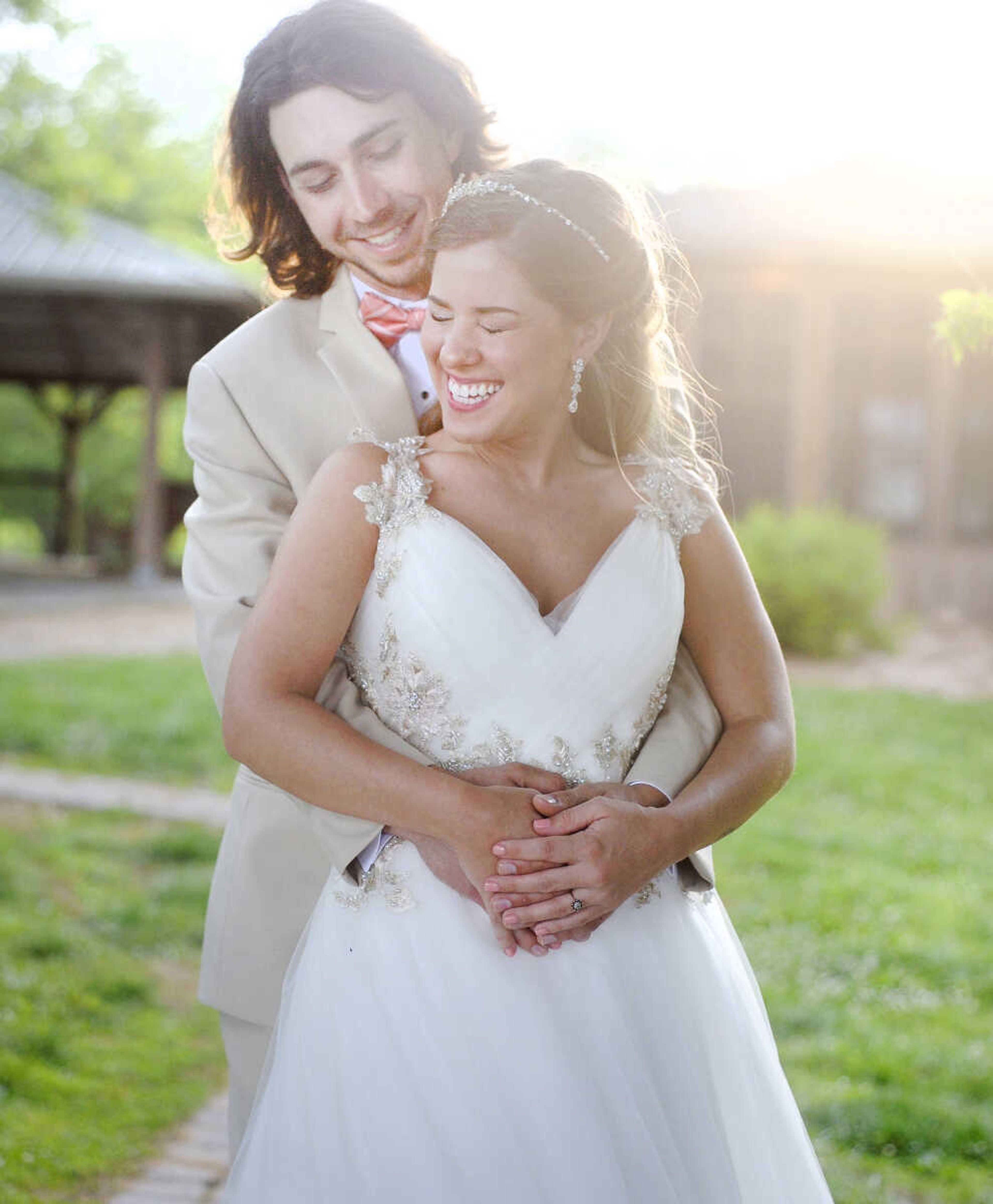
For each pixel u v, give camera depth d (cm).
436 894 193
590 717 195
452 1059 185
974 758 923
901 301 1675
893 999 508
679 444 227
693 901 210
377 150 222
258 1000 231
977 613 1644
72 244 1781
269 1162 192
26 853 655
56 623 1466
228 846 238
